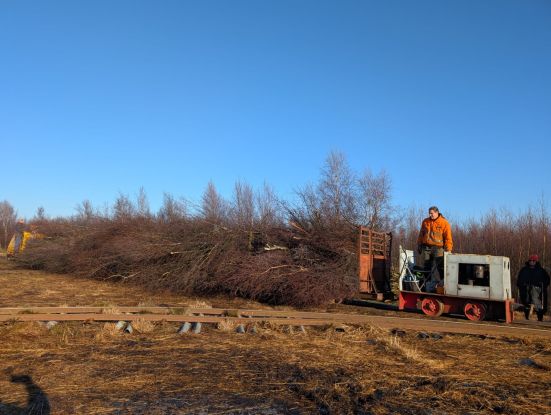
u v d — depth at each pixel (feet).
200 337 29.22
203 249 54.49
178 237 57.62
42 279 68.23
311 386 19.85
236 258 51.11
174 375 21.30
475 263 38.78
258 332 30.68
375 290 46.24
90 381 20.24
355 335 30.07
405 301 42.55
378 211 72.84
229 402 18.04
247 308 44.39
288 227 52.90
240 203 57.72
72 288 58.80
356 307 46.50
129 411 16.94
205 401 18.11
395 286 58.34
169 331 30.68
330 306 46.91
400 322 33.94
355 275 46.55
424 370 22.47
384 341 28.07
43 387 19.35
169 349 26.12
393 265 73.26
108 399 18.13
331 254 48.49
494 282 37.91
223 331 31.07
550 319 43.57
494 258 38.09
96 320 33.24
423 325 32.91
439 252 41.39
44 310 36.94
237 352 25.68
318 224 51.55
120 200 78.02
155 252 56.39
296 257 48.52
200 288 53.78
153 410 17.07
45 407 17.15
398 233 79.87
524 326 36.42
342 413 17.06
